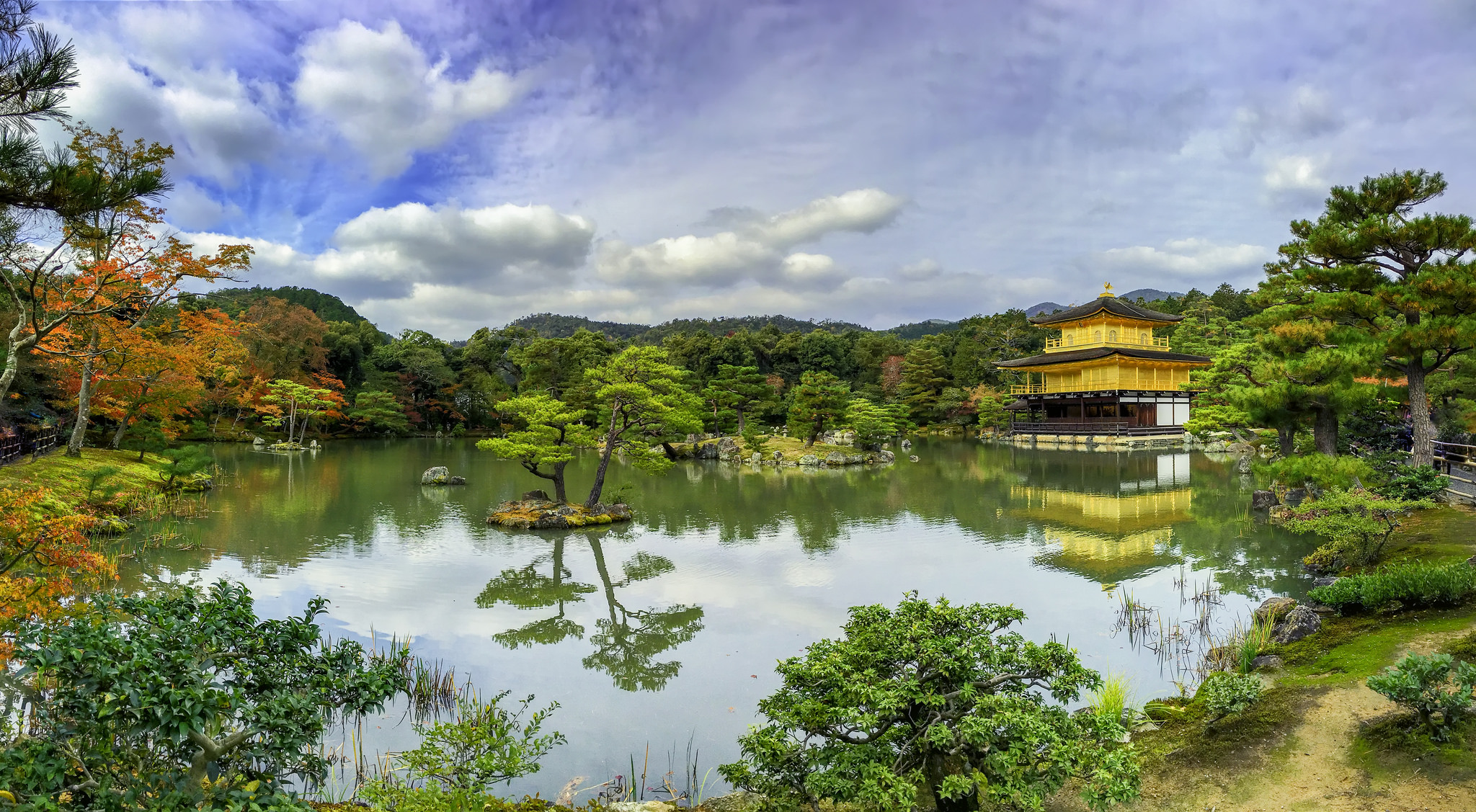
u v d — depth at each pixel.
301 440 57.56
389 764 8.95
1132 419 65.31
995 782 6.79
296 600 16.41
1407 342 18.81
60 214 6.28
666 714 10.95
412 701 11.15
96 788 4.71
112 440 35.84
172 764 5.26
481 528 25.48
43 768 4.48
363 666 6.34
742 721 10.71
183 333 27.33
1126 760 6.57
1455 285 17.50
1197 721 9.07
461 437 73.12
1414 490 19.19
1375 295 19.34
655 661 13.10
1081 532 24.36
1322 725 8.30
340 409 65.94
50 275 11.17
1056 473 41.78
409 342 78.56
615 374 28.53
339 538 23.28
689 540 23.78
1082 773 6.89
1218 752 8.03
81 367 27.34
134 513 24.39
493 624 15.22
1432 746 7.32
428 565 20.09
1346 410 20.34
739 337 87.62
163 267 18.30
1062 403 69.94
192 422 52.44
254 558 20.23
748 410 65.94
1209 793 7.25
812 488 36.84
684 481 40.28
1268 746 8.03
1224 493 32.53
